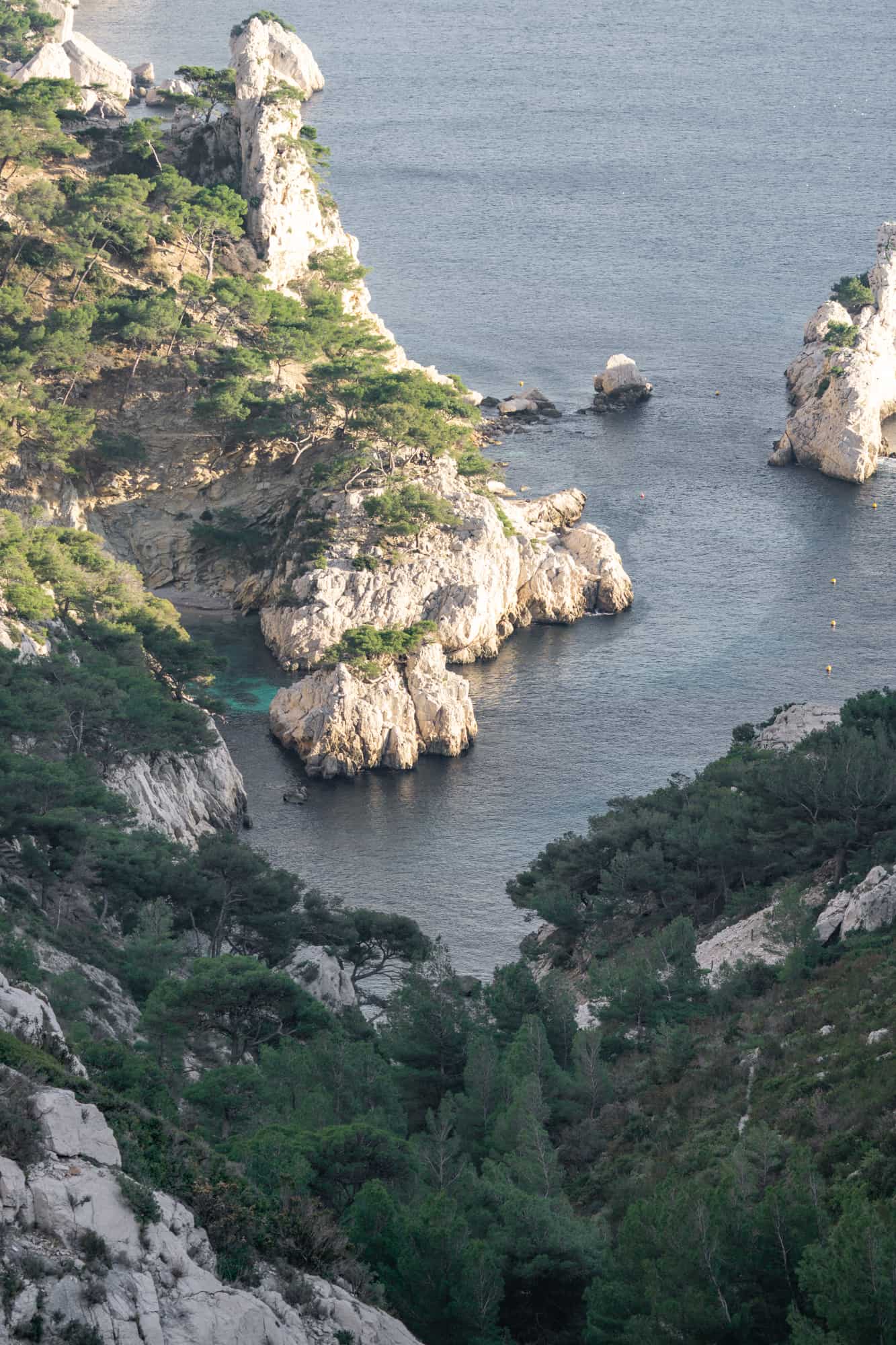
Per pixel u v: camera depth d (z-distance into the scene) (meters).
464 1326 77.44
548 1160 98.00
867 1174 84.19
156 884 150.88
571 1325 82.25
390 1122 102.50
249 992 114.44
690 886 162.62
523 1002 126.25
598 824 179.25
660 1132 104.94
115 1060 92.19
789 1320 69.69
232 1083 100.88
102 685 193.00
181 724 198.38
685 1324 72.62
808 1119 94.44
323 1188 86.50
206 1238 59.81
